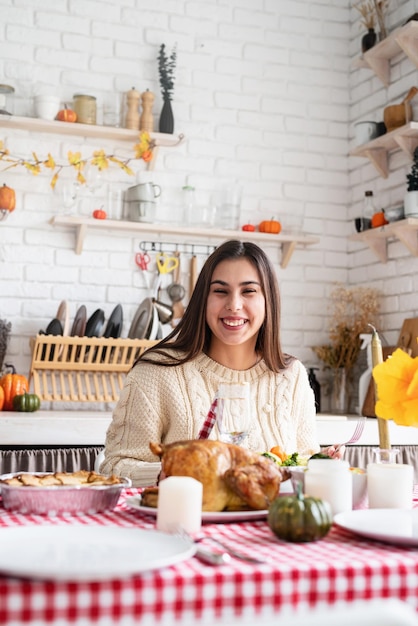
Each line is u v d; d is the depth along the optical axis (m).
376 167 3.87
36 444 3.11
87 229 3.82
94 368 3.57
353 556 0.93
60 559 0.84
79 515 1.23
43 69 3.79
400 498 1.30
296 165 4.18
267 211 4.12
